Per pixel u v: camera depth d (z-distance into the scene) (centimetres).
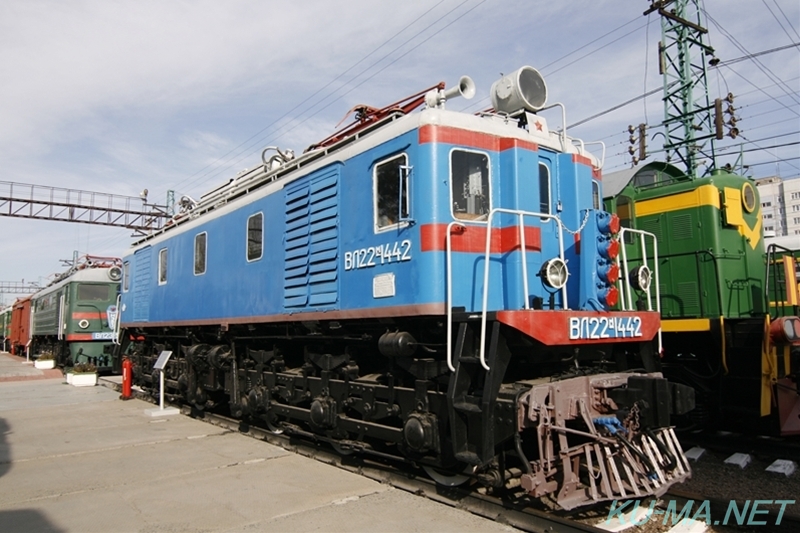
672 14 1828
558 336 489
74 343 1919
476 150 559
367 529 463
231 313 887
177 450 766
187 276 1066
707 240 909
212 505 532
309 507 520
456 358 500
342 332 676
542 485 459
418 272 532
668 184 995
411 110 662
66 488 596
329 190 668
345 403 653
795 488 610
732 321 823
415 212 541
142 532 470
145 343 1434
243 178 973
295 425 795
